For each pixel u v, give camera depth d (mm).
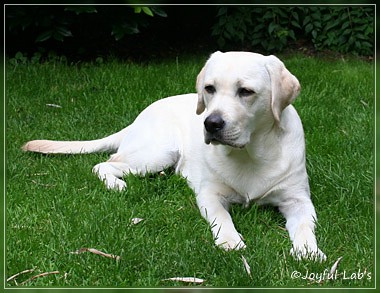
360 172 5371
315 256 4094
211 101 4547
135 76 7945
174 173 5430
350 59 9211
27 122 6789
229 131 4406
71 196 5059
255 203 4867
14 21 8531
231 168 4820
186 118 5430
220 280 3930
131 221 4609
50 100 7363
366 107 7062
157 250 4250
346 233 4516
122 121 6688
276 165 4777
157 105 5684
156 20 9641
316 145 5895
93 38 9352
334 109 6930
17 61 8688
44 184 5336
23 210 4891
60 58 8742
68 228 4555
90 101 7262
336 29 9398
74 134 6422
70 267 4137
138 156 5410
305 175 4906
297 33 9734
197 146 5191
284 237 4516
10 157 5840
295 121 4926
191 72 8086
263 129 4691
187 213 4762
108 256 4168
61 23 8555
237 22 9250
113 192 5105
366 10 9242
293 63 8711
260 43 9500
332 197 5043
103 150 5887
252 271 3959
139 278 4012
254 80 4492
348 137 6098
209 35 9703
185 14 9766
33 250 4359
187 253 4168
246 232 4594
